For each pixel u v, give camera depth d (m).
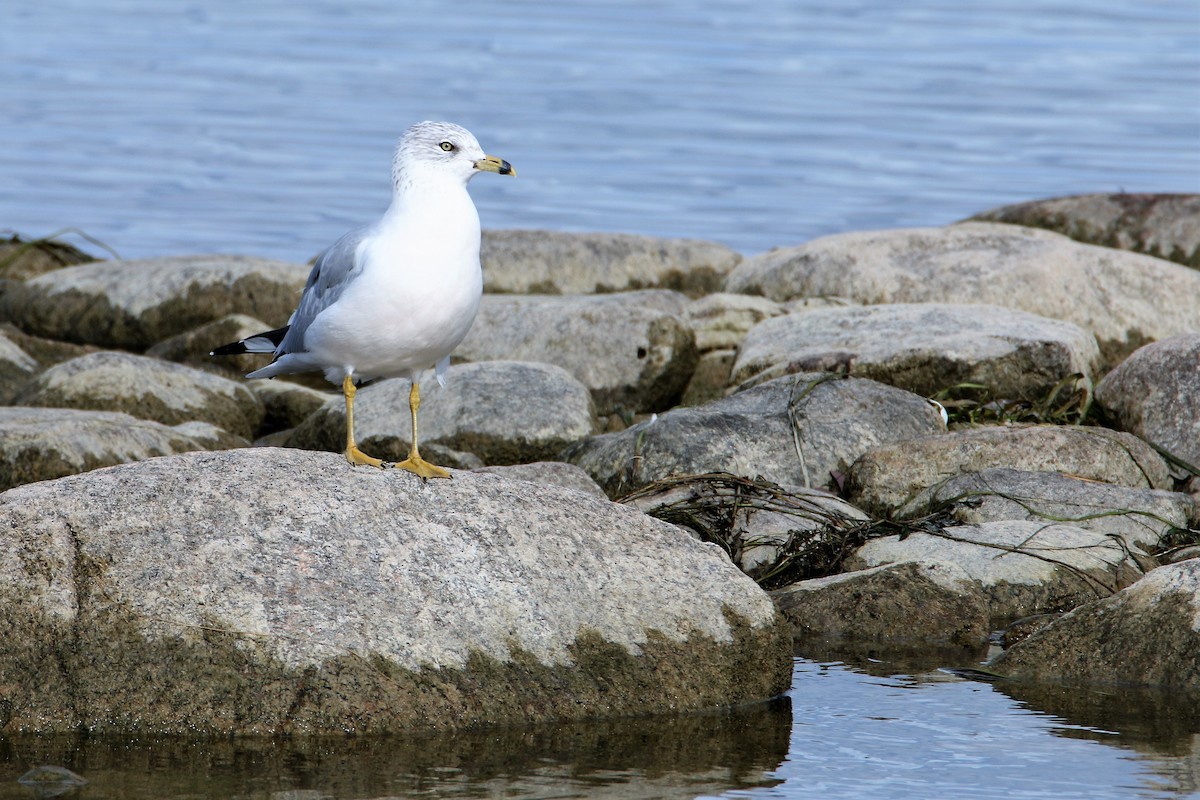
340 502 9.64
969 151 35.91
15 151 36.16
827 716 9.62
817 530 12.86
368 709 8.87
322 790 8.16
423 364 10.47
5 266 26.78
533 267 25.02
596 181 33.72
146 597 9.05
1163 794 8.36
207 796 8.06
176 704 8.79
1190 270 21.28
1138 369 15.69
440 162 10.09
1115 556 12.38
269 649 8.93
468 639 9.24
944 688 10.23
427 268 9.95
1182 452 15.05
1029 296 20.41
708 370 19.61
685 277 25.61
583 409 16.42
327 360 10.44
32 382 17.88
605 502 10.34
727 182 33.69
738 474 14.24
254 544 9.30
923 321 17.83
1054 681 10.35
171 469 9.70
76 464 14.92
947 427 15.58
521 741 8.91
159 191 33.19
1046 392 16.66
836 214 31.27
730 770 8.66
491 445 15.95
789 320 18.67
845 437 14.75
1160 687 10.13
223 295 22.52
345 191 33.28
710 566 10.13
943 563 12.05
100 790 8.10
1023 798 8.30
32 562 9.16
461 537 9.66
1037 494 13.38
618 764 8.66
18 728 8.73
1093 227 25.58
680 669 9.60
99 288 23.05
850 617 11.62
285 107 41.03
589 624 9.56
